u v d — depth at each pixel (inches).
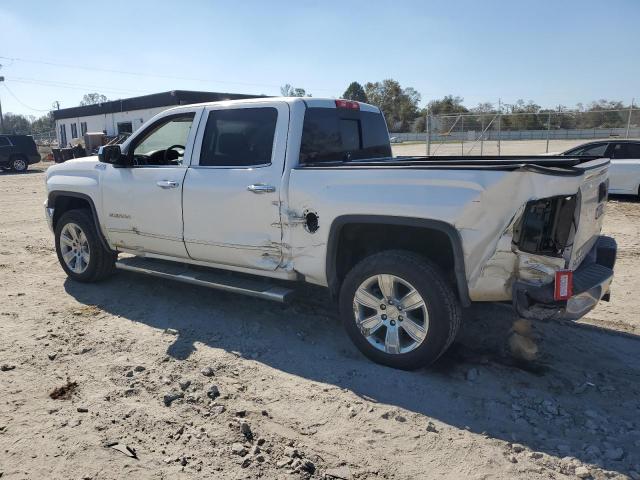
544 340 178.9
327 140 183.8
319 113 180.7
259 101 178.9
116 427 125.4
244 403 137.5
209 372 152.9
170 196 193.9
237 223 178.2
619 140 520.4
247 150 178.7
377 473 110.9
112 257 234.4
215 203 181.8
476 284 141.9
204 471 110.4
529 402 138.5
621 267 272.4
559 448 118.7
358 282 156.9
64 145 1664.6
